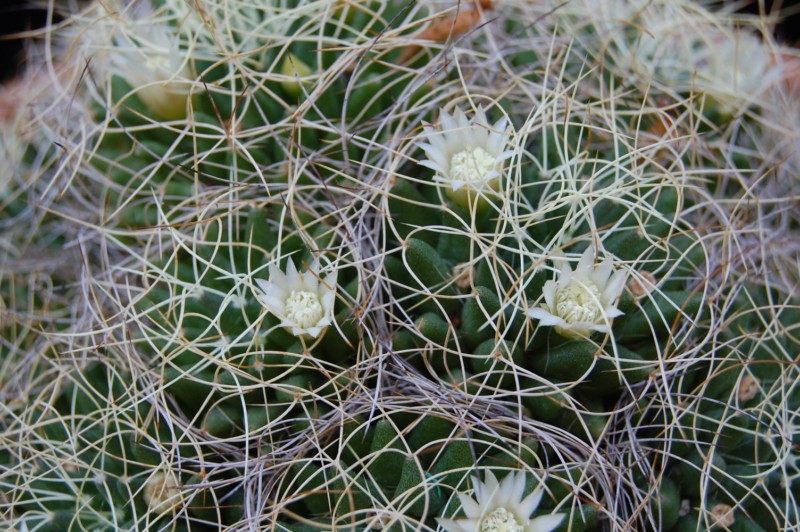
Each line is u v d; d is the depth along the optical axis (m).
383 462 0.21
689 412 0.22
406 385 0.22
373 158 0.24
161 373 0.22
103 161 0.25
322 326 0.21
